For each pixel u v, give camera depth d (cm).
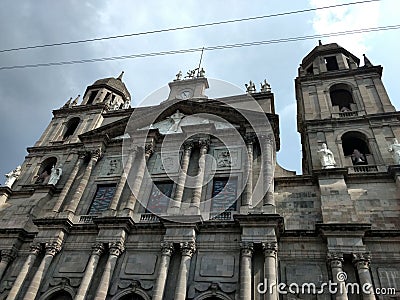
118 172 3062
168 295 2064
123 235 2397
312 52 4169
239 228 2252
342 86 3506
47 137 4175
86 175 3061
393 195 2350
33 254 2477
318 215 2361
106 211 2619
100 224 2475
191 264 2172
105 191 2959
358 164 2773
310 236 2194
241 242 2123
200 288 2047
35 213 2952
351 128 2955
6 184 3416
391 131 2805
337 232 2092
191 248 2189
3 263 2577
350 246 2019
